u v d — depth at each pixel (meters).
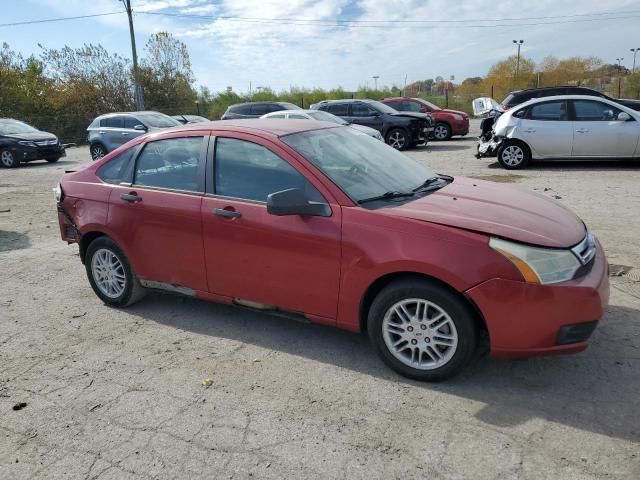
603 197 8.39
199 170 4.17
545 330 3.10
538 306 3.07
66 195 4.93
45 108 31.30
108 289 4.91
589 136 11.16
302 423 3.09
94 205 4.71
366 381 3.51
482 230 3.20
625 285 4.84
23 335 4.42
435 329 3.35
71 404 3.38
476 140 19.91
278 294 3.85
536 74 40.19
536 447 2.79
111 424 3.16
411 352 3.46
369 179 3.86
